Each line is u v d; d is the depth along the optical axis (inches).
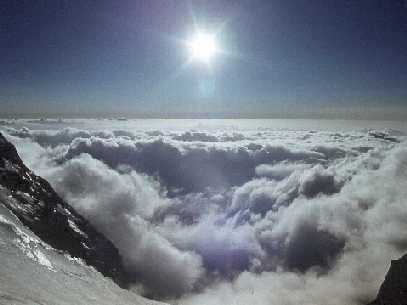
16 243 1243.8
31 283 780.0
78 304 791.1
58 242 2361.0
